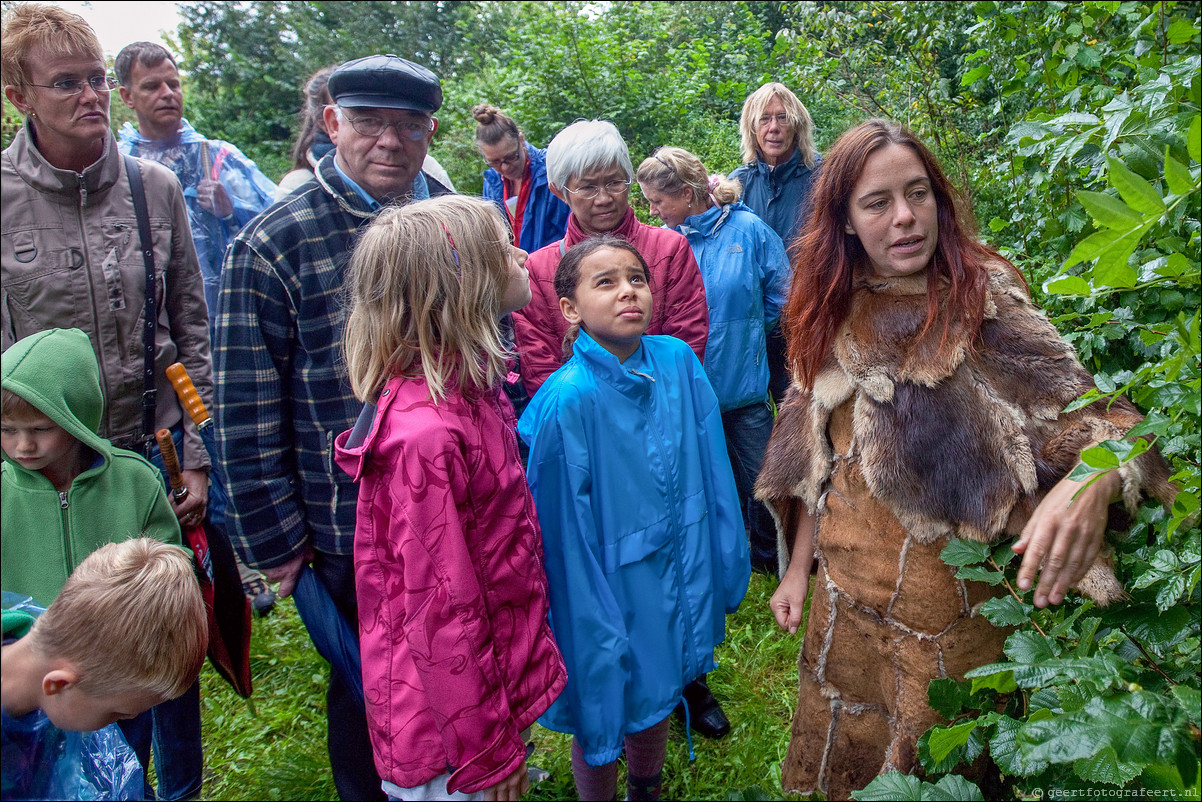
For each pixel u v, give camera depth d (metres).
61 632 1.16
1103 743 0.90
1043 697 1.11
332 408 1.99
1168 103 1.44
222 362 1.94
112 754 1.33
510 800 1.49
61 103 2.03
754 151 3.67
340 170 2.04
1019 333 1.55
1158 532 1.32
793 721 2.00
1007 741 1.13
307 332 1.97
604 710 1.84
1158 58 1.84
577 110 8.70
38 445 1.69
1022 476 1.49
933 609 1.62
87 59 2.03
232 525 1.98
